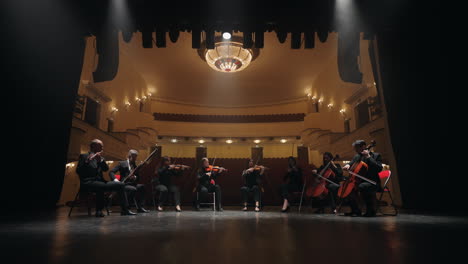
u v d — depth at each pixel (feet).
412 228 6.08
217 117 41.68
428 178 12.02
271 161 24.38
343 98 31.12
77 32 12.35
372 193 9.48
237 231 5.63
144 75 36.11
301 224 7.00
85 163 9.32
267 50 29.27
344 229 5.95
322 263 2.97
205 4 11.77
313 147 36.09
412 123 12.50
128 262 3.01
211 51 28.50
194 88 39.32
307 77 36.63
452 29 11.33
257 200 13.38
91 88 26.71
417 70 12.30
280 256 3.32
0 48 10.59
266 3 11.82
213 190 13.79
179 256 3.31
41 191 11.82
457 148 11.18
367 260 3.12
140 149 37.24
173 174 13.58
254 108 44.60
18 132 11.09
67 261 3.07
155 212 11.96
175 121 40.73
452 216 9.02
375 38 13.48
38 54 11.75
